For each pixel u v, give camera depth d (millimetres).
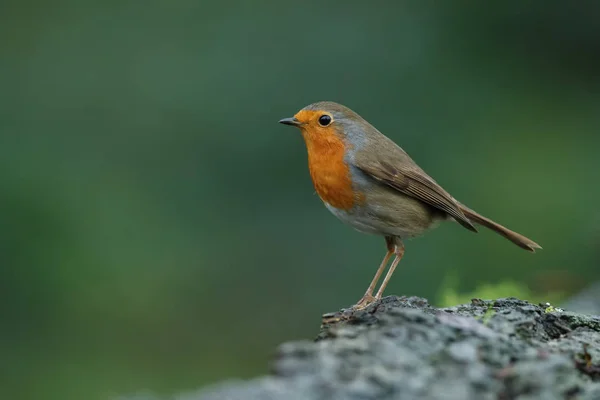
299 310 12898
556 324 5480
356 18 14031
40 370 11695
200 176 13312
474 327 4660
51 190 12703
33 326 11945
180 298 12531
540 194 13539
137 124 13438
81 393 11531
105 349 12047
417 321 4645
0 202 12445
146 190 13164
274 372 4020
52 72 13602
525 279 11844
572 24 15562
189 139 13438
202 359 12383
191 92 13492
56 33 13805
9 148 12969
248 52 13742
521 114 14484
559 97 15062
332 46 13820
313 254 13172
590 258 13016
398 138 13820
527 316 5430
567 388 4242
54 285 12102
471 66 14570
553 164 13961
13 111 13312
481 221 8719
